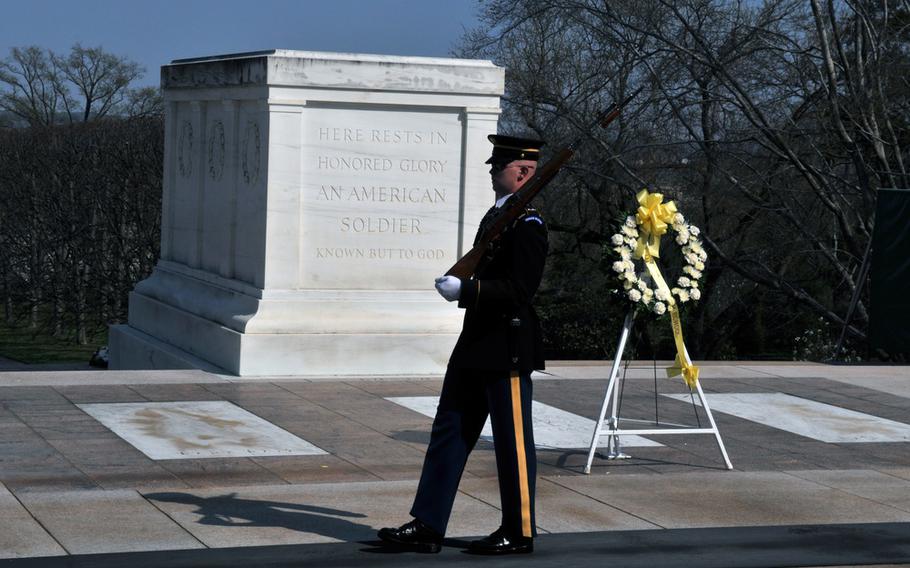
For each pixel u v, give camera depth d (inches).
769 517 271.6
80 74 2193.7
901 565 235.6
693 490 296.5
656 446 349.4
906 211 591.8
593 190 1117.7
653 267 319.9
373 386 430.3
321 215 455.5
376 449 329.7
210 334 471.2
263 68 447.8
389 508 265.1
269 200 448.1
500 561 226.7
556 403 411.5
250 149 468.1
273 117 446.9
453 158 467.8
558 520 262.7
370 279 462.6
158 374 439.5
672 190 1103.6
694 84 1026.7
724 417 399.5
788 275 1143.6
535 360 232.2
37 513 249.9
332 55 452.1
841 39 1018.1
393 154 461.7
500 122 1179.3
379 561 223.1
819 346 1021.8
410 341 456.8
